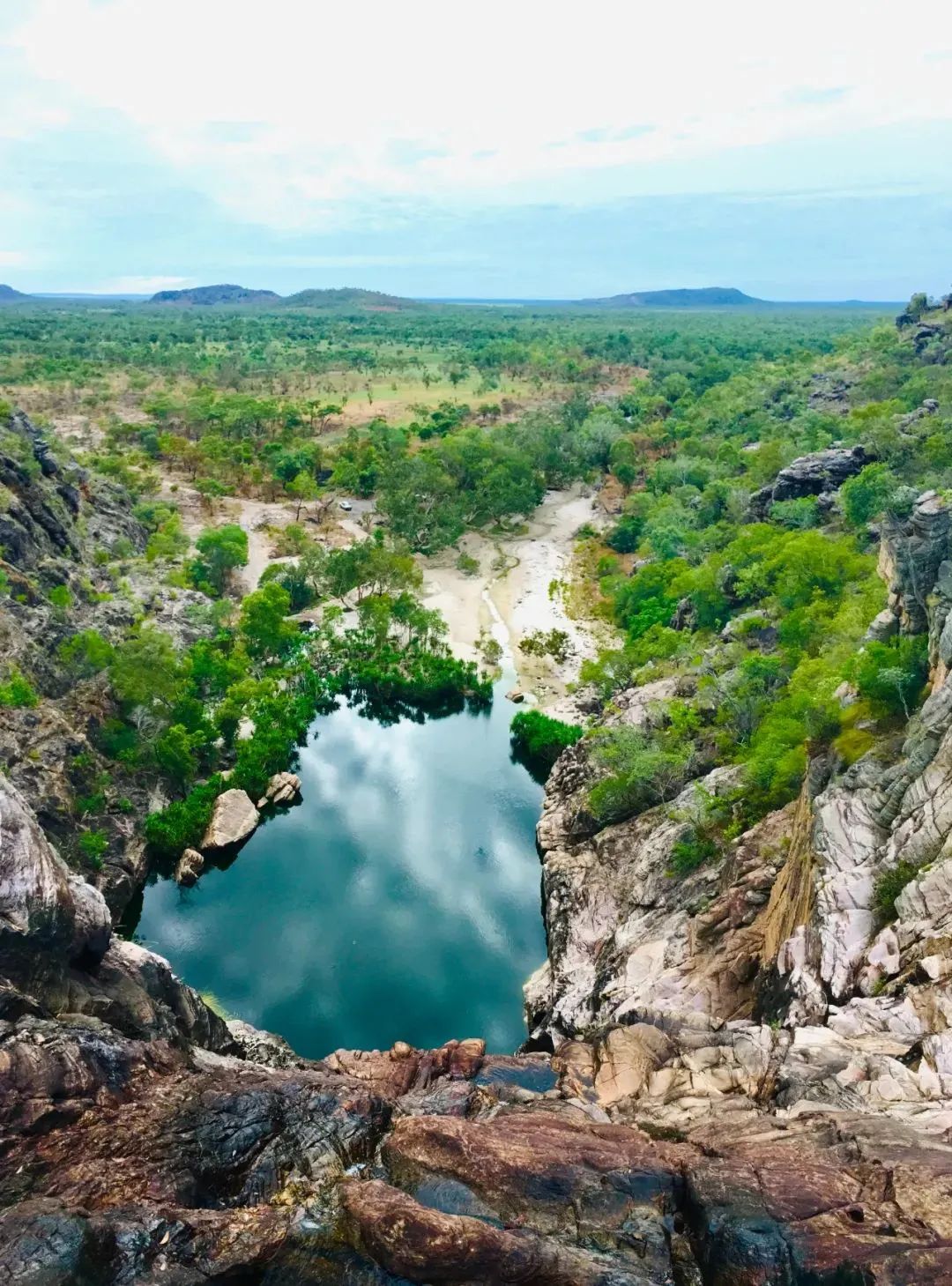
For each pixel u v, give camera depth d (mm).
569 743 83062
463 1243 18203
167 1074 26016
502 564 134875
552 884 64562
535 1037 51312
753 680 68188
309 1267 18500
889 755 41906
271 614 97375
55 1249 17703
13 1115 21828
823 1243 17859
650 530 131500
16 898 26016
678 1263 18719
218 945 62562
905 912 33719
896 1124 23078
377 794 81438
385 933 64062
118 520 128750
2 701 66375
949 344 183625
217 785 75062
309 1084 26125
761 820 53844
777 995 37344
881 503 91750
